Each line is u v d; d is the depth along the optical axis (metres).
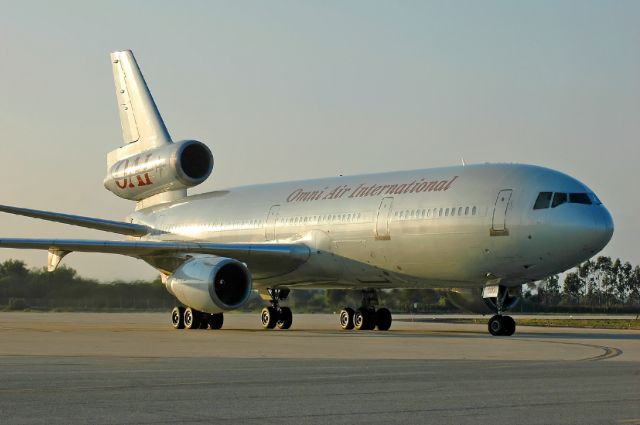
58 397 11.67
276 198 36.38
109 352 20.09
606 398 11.70
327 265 33.16
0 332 30.17
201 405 10.99
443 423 9.73
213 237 38.19
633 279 103.94
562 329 36.88
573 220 26.89
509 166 29.02
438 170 30.92
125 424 9.59
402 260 30.56
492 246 27.92
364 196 32.22
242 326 39.72
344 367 16.36
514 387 12.96
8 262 61.03
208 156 39.03
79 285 59.38
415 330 35.25
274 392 12.31
